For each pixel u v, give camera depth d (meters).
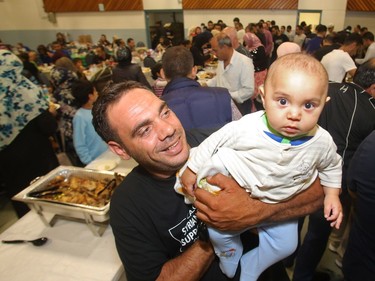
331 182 0.85
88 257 1.07
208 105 1.36
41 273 1.01
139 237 0.85
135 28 10.57
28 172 2.06
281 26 9.15
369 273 1.09
